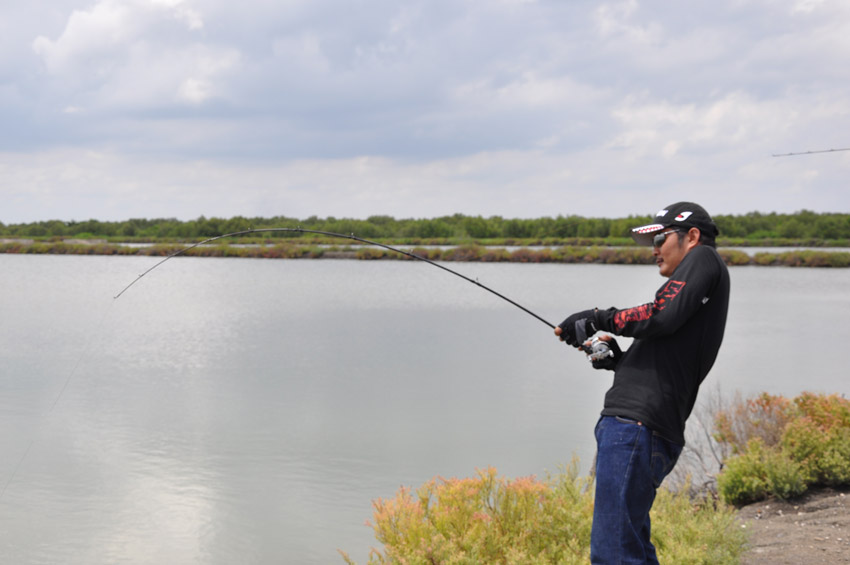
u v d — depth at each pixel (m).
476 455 9.52
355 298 35.41
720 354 18.23
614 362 3.15
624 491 2.89
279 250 79.25
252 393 13.63
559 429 10.83
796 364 16.72
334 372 15.91
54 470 8.88
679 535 4.43
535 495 4.52
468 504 4.48
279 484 8.34
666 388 2.93
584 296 34.94
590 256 67.62
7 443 10.11
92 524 7.16
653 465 2.91
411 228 104.00
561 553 4.15
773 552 5.17
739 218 104.75
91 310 29.58
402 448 9.80
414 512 4.39
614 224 91.19
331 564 6.30
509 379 15.02
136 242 103.31
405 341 20.88
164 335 22.31
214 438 10.33
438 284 43.69
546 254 69.12
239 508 7.56
